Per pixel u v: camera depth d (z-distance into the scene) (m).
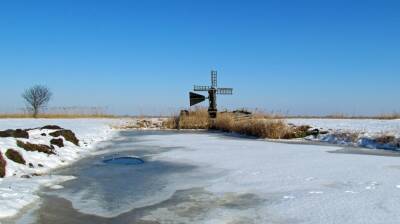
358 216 7.75
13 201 9.23
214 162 14.66
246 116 33.34
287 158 15.00
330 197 9.10
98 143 21.98
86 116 52.88
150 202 9.59
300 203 8.80
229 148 18.81
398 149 18.05
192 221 8.12
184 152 17.67
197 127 35.28
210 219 8.18
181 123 35.44
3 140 14.33
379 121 33.94
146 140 23.69
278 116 31.70
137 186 11.23
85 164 15.02
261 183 10.91
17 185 10.94
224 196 9.86
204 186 11.01
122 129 34.56
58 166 14.54
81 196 10.17
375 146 19.16
